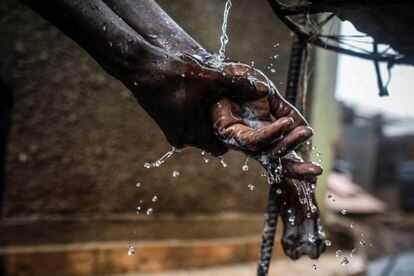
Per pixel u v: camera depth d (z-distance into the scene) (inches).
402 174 641.6
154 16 72.9
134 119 188.1
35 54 165.6
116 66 66.5
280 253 219.5
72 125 174.9
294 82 90.4
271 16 193.3
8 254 158.7
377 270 249.8
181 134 66.7
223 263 207.9
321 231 79.0
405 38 76.5
